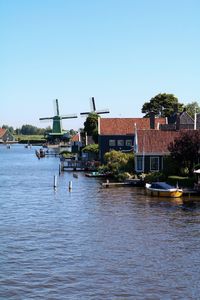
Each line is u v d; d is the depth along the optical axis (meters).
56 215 51.19
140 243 39.00
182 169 72.00
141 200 60.75
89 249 37.41
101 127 114.69
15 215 51.44
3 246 38.41
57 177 93.19
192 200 60.50
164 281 30.58
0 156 179.88
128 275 31.61
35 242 39.59
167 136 83.25
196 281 30.58
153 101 175.75
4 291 29.08
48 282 30.47
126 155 87.62
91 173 93.56
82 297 28.19
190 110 172.75
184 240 39.78
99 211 53.12
